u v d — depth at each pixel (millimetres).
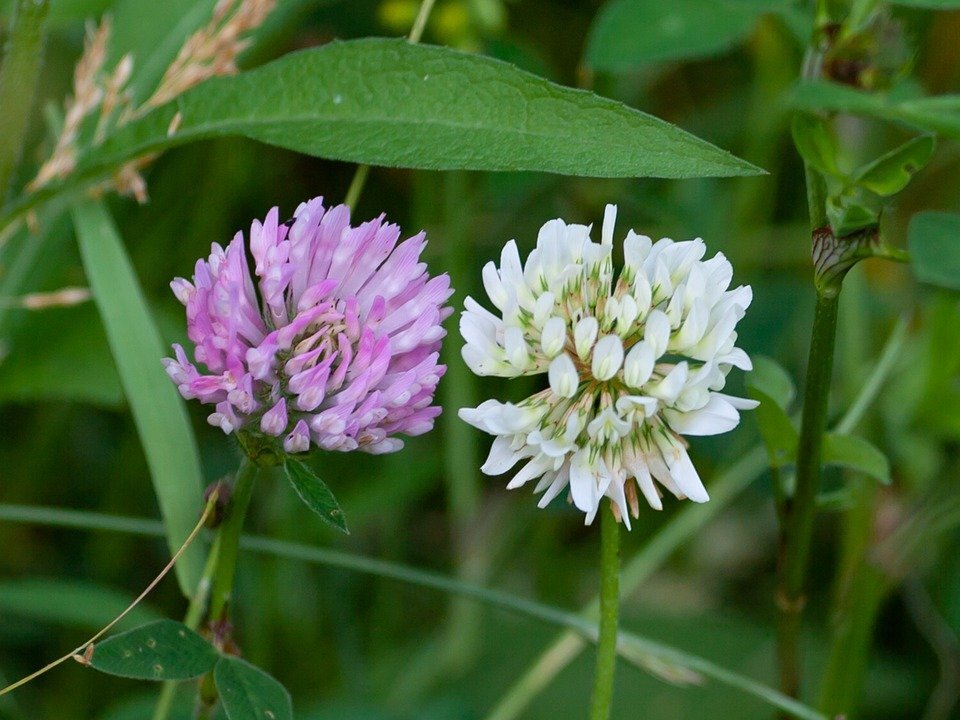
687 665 280
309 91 258
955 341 326
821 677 340
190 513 266
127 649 233
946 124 273
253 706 234
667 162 240
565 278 230
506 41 368
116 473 358
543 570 368
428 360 229
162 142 272
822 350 250
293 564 347
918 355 334
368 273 234
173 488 267
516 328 229
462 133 249
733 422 228
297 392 228
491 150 247
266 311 235
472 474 355
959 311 325
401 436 368
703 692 333
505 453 231
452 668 344
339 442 228
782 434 260
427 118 250
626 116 242
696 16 322
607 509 240
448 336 354
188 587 261
